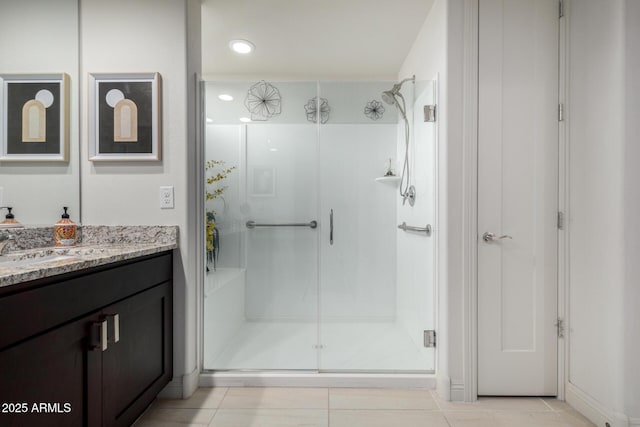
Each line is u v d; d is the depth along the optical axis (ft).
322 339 7.14
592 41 4.80
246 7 6.12
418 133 6.49
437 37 5.83
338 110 7.07
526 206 5.43
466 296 5.41
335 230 7.57
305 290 7.64
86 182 5.41
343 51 7.73
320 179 7.48
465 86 5.39
